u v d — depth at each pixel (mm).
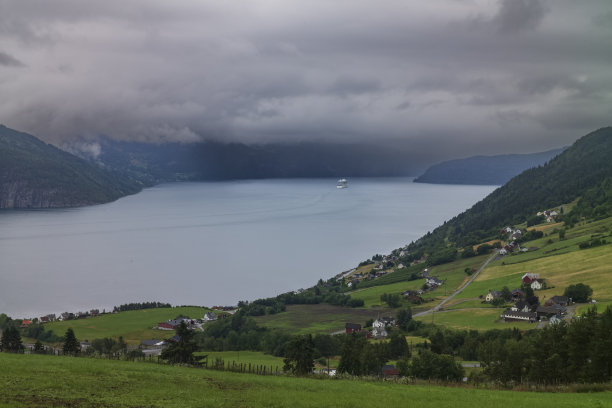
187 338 86938
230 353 145625
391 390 56219
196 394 48625
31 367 54250
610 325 77125
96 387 48188
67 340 108875
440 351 128250
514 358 85438
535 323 152125
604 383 64938
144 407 42750
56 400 42688
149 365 65500
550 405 48875
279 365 110875
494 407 47906
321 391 54125
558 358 78875
